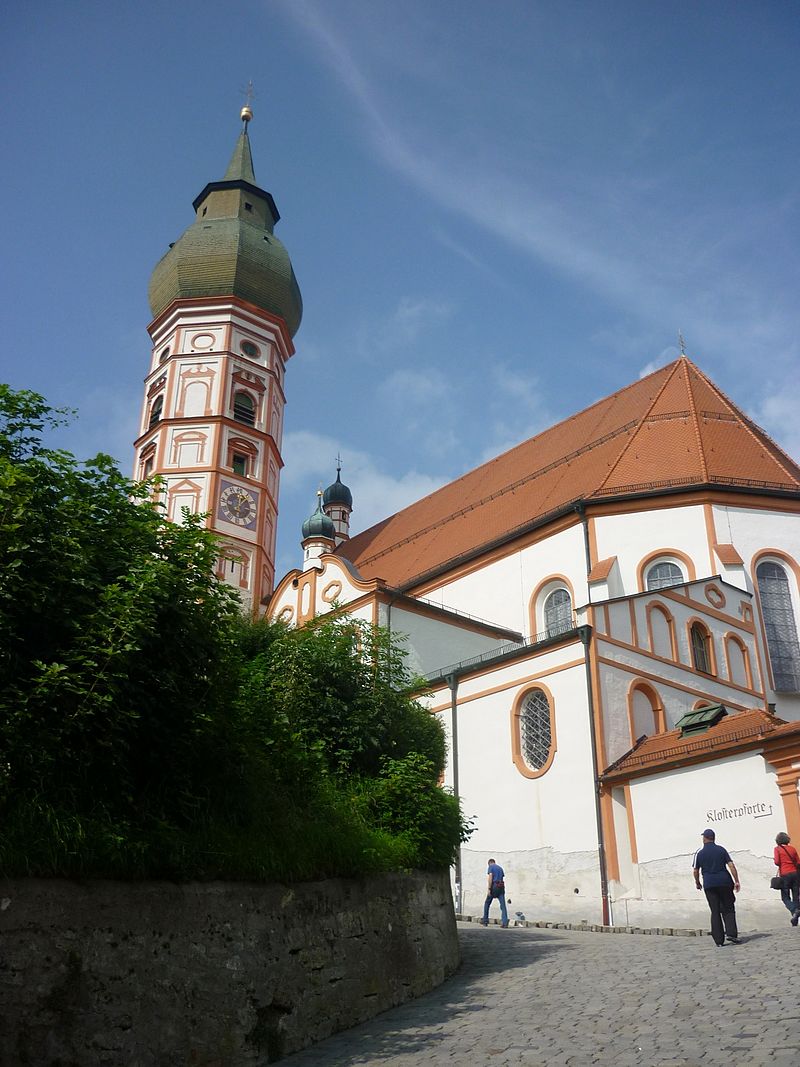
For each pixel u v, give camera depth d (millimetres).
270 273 54344
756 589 34750
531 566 37438
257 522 49688
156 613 9617
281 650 16219
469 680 30406
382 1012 11961
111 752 9156
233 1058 9383
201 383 51188
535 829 26625
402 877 13477
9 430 10258
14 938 7656
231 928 9828
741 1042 8422
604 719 26266
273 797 11617
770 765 21422
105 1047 8109
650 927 22672
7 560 8727
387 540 50312
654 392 41312
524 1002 11625
